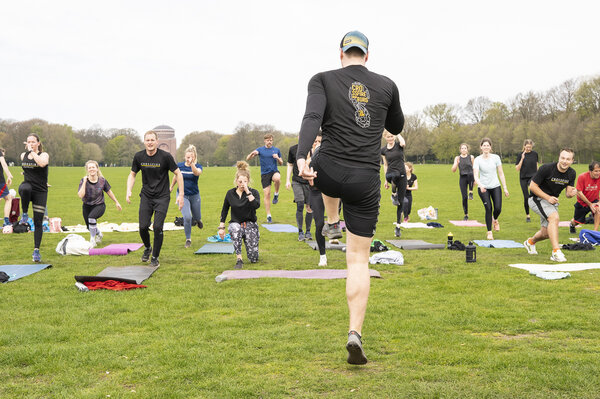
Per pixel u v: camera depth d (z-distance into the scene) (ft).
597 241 34.17
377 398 11.05
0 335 15.60
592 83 257.34
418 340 14.92
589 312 17.76
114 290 22.02
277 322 17.06
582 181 36.27
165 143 279.49
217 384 11.96
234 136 422.00
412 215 58.18
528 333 15.75
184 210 35.60
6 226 42.70
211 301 19.95
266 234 42.06
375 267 27.14
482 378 12.09
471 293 20.94
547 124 275.59
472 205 69.72
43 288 22.34
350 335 11.94
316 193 27.63
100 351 14.23
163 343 14.87
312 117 11.70
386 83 12.74
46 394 11.59
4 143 376.27
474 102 344.28
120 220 54.03
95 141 467.52
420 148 340.80
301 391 11.53
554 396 11.03
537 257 29.96
